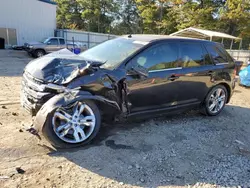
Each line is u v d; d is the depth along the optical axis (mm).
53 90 2928
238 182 2756
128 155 3090
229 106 5973
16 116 3934
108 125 3928
